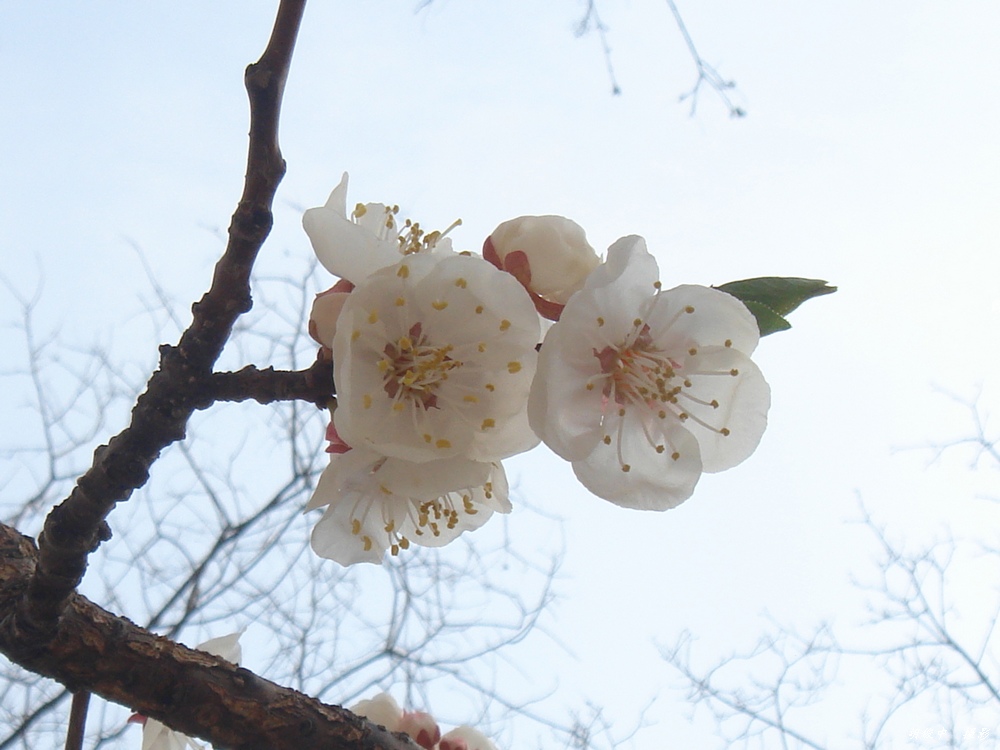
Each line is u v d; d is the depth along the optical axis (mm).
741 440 260
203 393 237
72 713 246
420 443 244
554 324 247
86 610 244
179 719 244
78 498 236
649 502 253
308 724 247
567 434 249
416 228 263
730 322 256
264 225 228
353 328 240
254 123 226
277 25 225
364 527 262
